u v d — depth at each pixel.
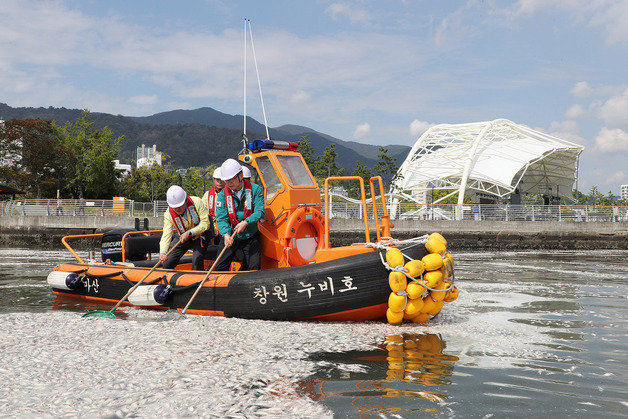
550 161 77.12
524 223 32.31
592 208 34.03
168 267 6.51
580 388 2.92
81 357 3.63
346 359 3.59
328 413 2.48
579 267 13.16
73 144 55.25
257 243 5.79
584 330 4.69
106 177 55.19
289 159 6.08
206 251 6.53
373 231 31.02
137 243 7.80
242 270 5.98
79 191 56.69
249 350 3.86
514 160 68.88
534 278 9.95
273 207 5.88
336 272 4.88
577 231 32.09
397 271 4.66
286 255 5.71
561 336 4.41
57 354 3.72
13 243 31.45
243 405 2.60
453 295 5.05
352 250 5.15
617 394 2.80
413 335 4.44
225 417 2.43
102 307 6.26
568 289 8.00
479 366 3.41
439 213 35.97
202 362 3.49
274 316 5.10
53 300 6.88
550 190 86.94
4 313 5.71
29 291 7.75
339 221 31.48
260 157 6.09
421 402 2.65
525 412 2.50
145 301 5.94
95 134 57.12
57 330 4.65
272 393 2.80
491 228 32.38
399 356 3.68
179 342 4.14
